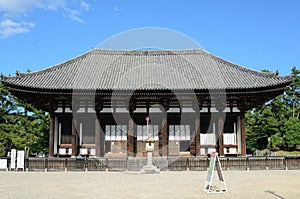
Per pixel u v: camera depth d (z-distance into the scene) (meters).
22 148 40.22
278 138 46.53
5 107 41.59
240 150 26.48
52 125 26.23
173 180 16.66
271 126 49.19
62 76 28.28
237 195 11.69
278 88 24.86
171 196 11.45
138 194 11.86
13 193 12.10
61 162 23.33
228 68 30.55
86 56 32.88
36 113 42.34
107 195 11.61
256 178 17.67
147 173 20.95
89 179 17.22
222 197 11.27
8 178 17.84
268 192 12.39
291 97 63.06
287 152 48.41
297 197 11.23
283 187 13.88
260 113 52.53
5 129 39.56
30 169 23.25
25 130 40.47
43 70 28.48
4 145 39.62
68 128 27.66
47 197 11.20
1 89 40.69
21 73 26.53
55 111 26.61
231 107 26.88
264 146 52.28
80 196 11.40
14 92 25.02
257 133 49.88
